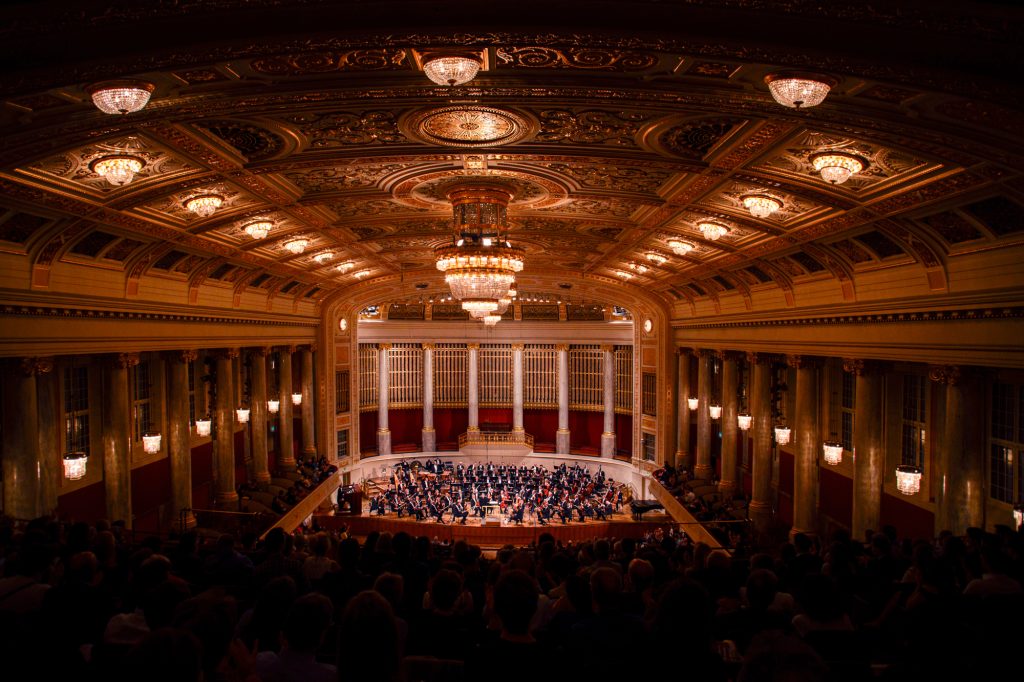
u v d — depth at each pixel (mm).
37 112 6617
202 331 18344
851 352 14289
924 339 11523
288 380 27047
